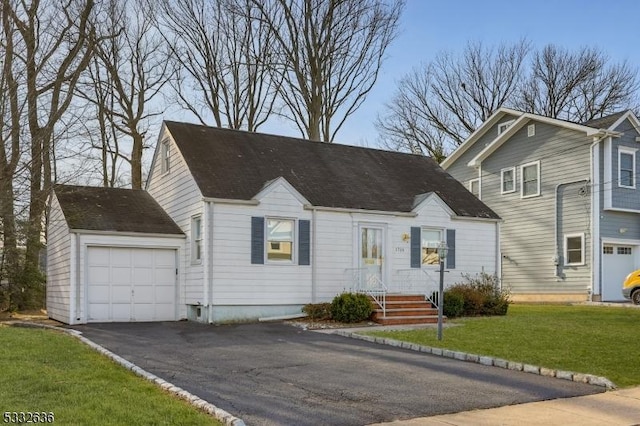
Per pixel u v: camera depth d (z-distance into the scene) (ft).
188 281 66.33
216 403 27.71
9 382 29.04
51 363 34.55
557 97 151.53
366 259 70.59
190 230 66.08
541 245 98.07
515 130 103.81
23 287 79.10
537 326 54.90
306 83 108.68
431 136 153.89
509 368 37.55
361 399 29.40
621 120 91.20
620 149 91.81
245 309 63.26
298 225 66.74
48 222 75.82
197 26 109.70
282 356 41.04
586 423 26.30
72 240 62.54
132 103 108.99
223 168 68.33
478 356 39.65
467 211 78.48
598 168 90.48
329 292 67.87
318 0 106.22
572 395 31.09
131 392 27.99
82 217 65.82
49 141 76.64
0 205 70.23
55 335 48.19
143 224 67.92
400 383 32.94
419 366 37.76
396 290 71.51
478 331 51.80
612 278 91.81
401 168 84.79
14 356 36.01
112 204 72.33
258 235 64.44
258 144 76.64
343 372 35.68
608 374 35.04
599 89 147.84
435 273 74.18
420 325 59.93
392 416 26.66
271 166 72.38
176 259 67.87
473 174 114.62
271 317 64.23
